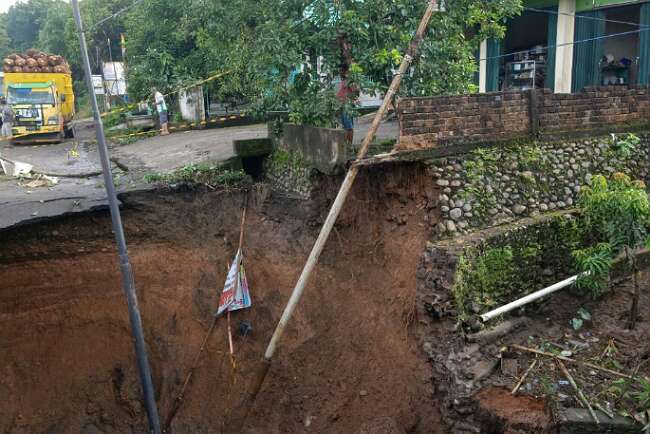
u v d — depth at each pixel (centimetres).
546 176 799
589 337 699
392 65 789
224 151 1081
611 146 872
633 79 1220
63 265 821
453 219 717
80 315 823
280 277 859
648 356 652
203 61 1694
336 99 800
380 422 698
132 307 672
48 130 1639
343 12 770
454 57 866
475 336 668
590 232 784
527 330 713
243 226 912
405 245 751
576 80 1263
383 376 725
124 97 2155
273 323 837
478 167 743
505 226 737
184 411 800
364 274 803
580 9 1238
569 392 615
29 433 771
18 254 795
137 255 862
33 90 1672
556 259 762
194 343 840
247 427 763
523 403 612
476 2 858
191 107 1686
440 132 720
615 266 753
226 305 840
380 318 754
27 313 803
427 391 677
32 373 794
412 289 720
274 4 823
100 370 817
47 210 805
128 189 873
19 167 1078
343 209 819
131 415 804
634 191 647
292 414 760
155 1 1714
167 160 1109
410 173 749
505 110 776
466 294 675
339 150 737
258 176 1017
